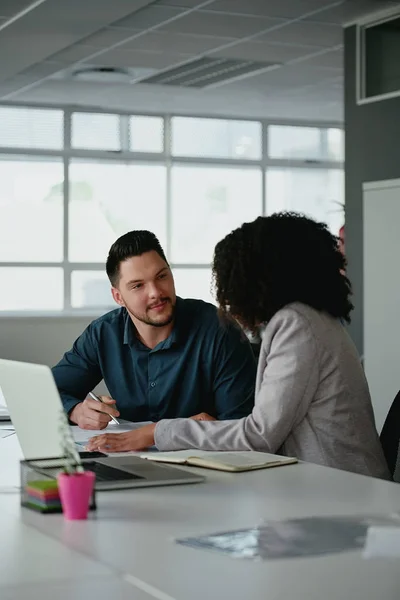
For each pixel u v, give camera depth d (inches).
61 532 75.6
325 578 62.3
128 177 541.0
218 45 358.0
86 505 80.5
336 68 399.5
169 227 550.9
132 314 141.3
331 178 563.2
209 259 559.8
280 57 378.0
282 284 114.0
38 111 514.0
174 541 72.4
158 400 143.8
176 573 63.7
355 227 309.1
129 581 62.0
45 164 523.2
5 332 400.8
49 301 531.2
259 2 296.8
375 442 116.2
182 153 547.2
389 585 60.8
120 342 146.9
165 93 462.6
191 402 142.7
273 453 113.6
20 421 100.6
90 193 534.3
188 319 143.3
